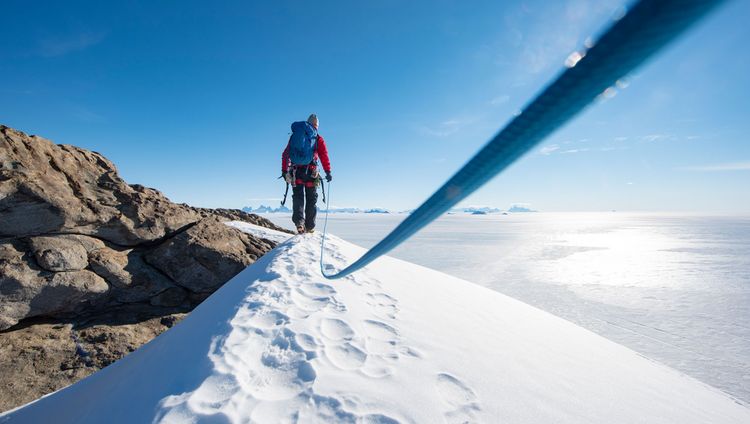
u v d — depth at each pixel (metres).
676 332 7.33
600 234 47.31
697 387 3.29
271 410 1.72
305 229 6.64
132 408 1.97
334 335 2.45
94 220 5.99
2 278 4.85
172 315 6.19
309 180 6.49
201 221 7.53
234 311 2.82
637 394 2.58
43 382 4.65
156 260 6.52
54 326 5.27
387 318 2.88
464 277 14.12
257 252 7.92
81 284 5.44
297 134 6.14
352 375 2.03
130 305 6.06
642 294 11.01
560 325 4.26
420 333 2.67
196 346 2.45
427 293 3.96
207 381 1.89
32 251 5.20
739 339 6.87
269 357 2.15
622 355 3.68
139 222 6.55
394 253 23.91
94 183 6.57
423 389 1.98
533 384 2.27
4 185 5.14
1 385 4.42
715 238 38.47
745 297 10.53
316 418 1.69
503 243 32.22
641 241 34.56
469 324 3.18
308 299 3.12
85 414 2.46
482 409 1.91
